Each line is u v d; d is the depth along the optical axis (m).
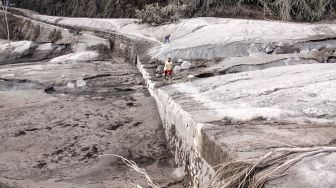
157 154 8.80
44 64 19.69
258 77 10.23
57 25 33.09
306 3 22.94
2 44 29.19
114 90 14.16
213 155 5.84
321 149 4.62
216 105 8.05
